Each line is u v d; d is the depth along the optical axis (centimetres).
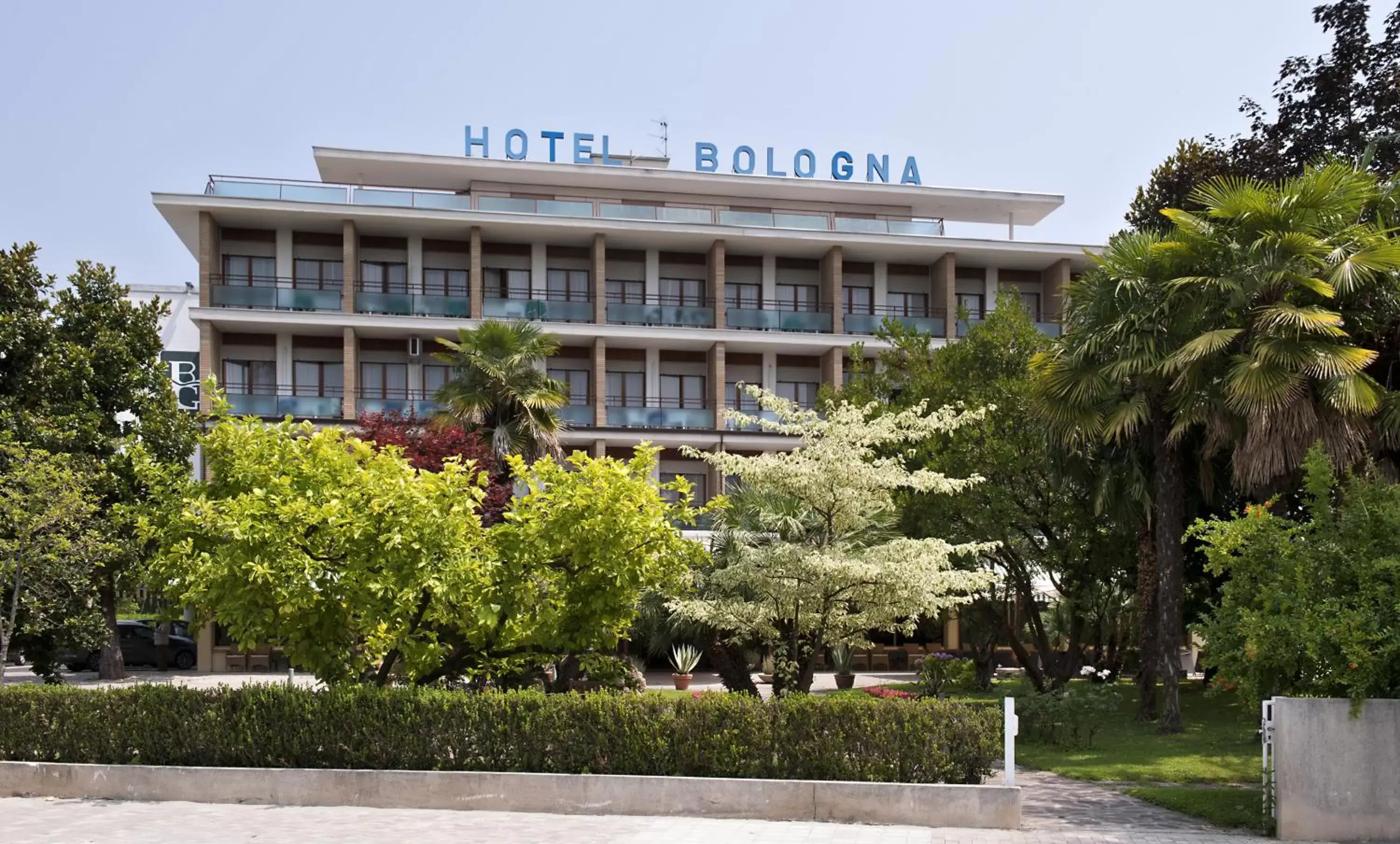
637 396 4350
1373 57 2669
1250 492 1841
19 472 1717
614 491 1284
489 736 1214
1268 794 1098
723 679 1958
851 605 1658
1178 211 1900
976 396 2498
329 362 4150
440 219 4034
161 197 3862
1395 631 1048
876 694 2539
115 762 1262
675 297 4422
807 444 1662
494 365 2903
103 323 3078
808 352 4397
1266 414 1666
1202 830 1120
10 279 2702
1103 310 1947
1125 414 1911
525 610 1328
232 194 3934
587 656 1491
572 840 1027
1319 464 1188
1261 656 1123
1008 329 2680
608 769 1193
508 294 4297
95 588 2272
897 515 1995
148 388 3152
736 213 4347
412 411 3475
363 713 1234
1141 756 1650
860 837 1055
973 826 1110
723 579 1662
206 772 1203
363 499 1249
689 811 1145
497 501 2806
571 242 4303
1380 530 1120
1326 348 1656
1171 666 1945
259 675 3500
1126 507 2194
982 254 4431
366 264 4203
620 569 1309
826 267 4412
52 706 1277
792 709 1180
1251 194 1788
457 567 1219
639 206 4309
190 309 3856
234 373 4088
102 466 2664
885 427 1631
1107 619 2870
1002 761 1622
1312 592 1122
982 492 2391
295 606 1246
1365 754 1058
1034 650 3838
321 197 3997
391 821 1108
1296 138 2742
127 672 3647
